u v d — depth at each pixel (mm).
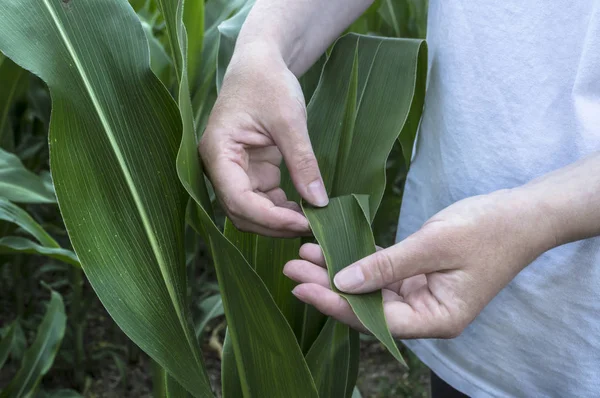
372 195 581
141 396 1344
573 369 597
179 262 496
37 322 1453
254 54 521
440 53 620
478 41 571
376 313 459
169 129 495
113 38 491
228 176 491
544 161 562
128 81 490
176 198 497
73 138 461
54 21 472
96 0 493
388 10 1135
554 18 530
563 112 548
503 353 627
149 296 471
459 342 655
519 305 603
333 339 594
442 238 462
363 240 500
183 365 474
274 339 493
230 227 585
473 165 601
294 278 493
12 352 1205
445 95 615
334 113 615
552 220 480
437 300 481
